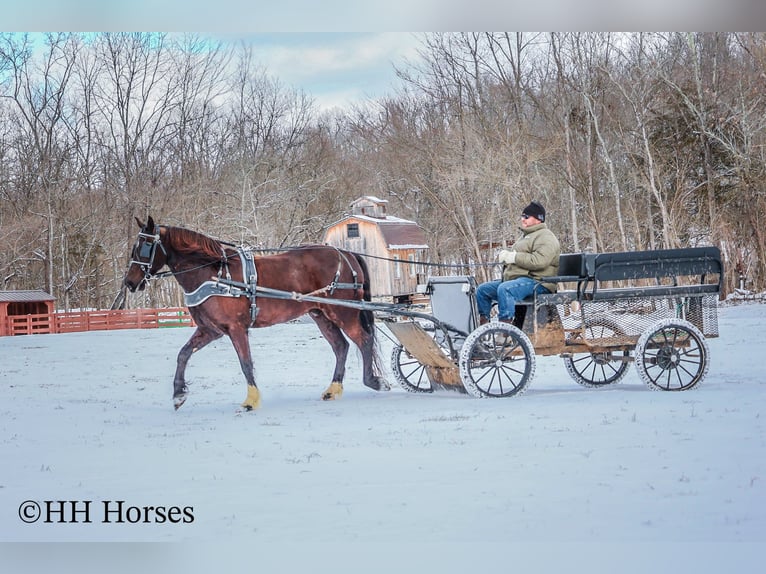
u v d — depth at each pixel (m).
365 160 57.00
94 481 8.42
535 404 11.96
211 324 13.27
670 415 10.62
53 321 45.25
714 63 41.03
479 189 40.59
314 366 20.64
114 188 57.94
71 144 59.03
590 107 38.31
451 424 10.66
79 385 18.33
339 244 50.12
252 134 57.28
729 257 42.41
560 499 7.04
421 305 14.35
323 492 7.57
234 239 49.03
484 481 7.70
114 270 57.81
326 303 13.77
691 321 13.48
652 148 41.06
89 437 11.10
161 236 13.16
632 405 11.52
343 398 14.09
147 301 58.34
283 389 16.12
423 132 44.22
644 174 39.16
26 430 11.88
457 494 7.31
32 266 58.06
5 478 8.70
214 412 13.21
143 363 23.62
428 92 44.19
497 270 42.28
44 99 58.09
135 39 57.88
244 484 8.01
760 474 7.62
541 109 40.12
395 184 53.44
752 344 20.61
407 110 46.66
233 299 13.20
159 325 46.16
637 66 39.44
